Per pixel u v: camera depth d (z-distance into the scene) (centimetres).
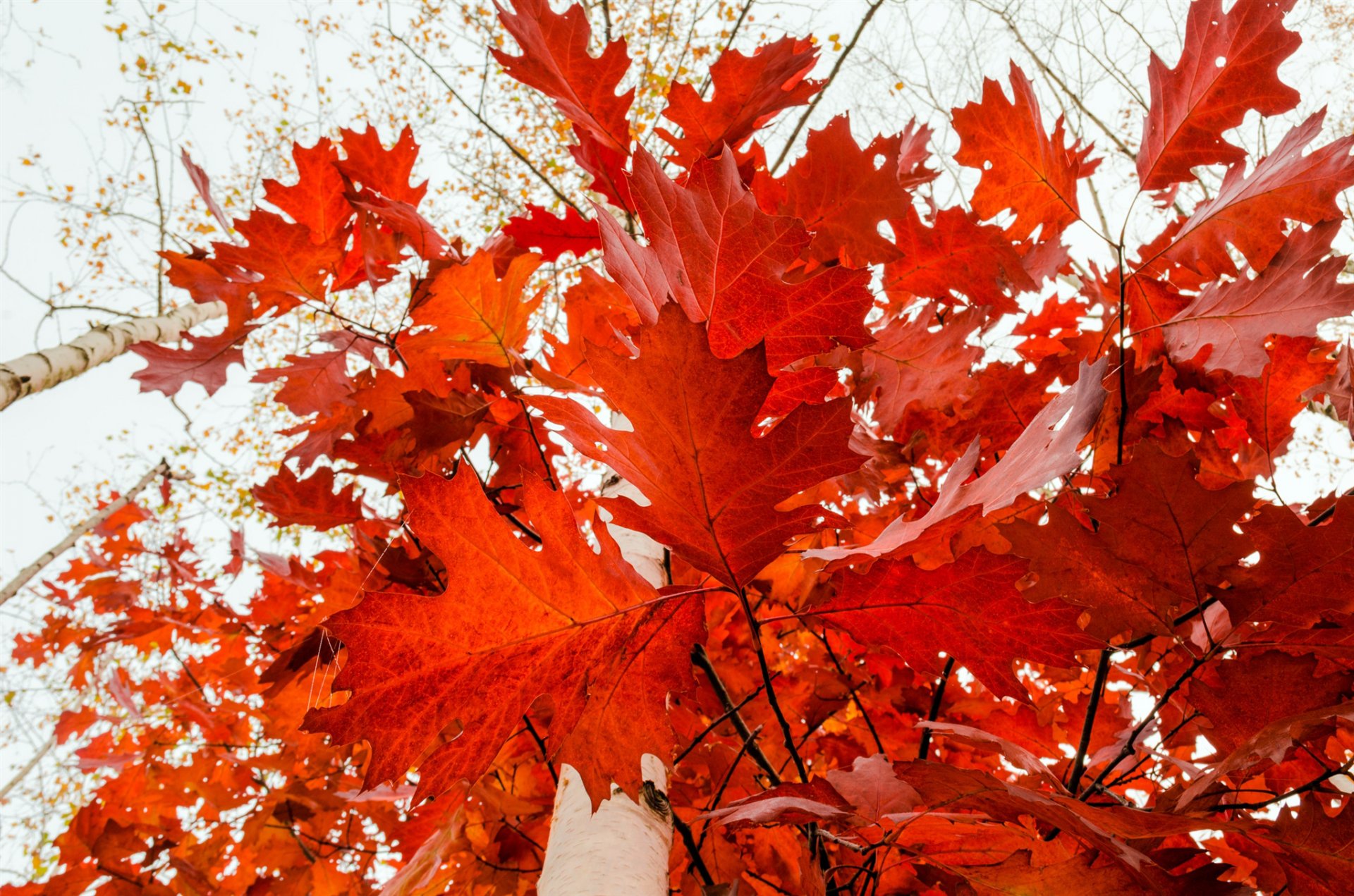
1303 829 93
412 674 93
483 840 144
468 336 123
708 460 92
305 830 190
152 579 320
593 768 94
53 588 314
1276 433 121
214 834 208
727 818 98
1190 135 116
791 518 93
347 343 131
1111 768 104
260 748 230
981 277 127
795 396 101
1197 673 109
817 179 117
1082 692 147
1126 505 98
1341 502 95
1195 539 97
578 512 145
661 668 96
